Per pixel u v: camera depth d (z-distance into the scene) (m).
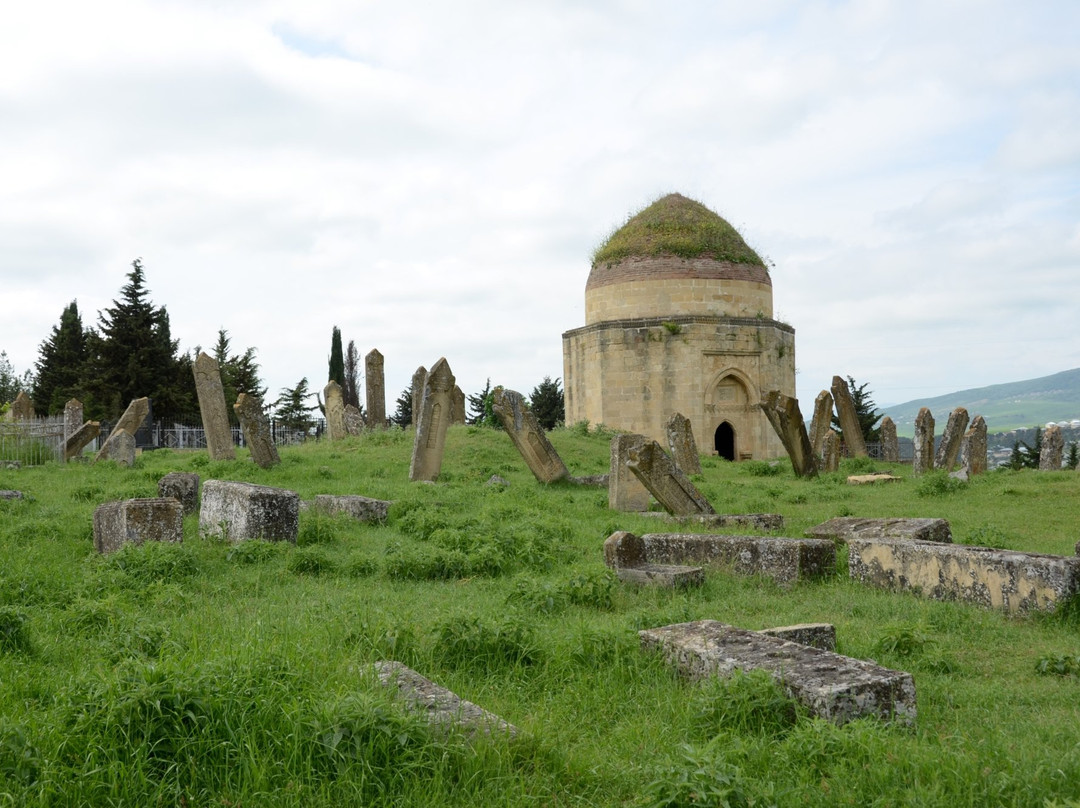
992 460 103.75
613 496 18.36
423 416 22.36
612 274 41.78
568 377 43.94
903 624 7.89
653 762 5.07
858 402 60.66
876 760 4.85
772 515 15.01
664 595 10.16
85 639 7.56
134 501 11.83
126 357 53.97
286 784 4.47
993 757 4.92
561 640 7.42
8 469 23.81
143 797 4.32
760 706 5.67
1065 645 7.94
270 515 12.66
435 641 7.17
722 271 41.28
